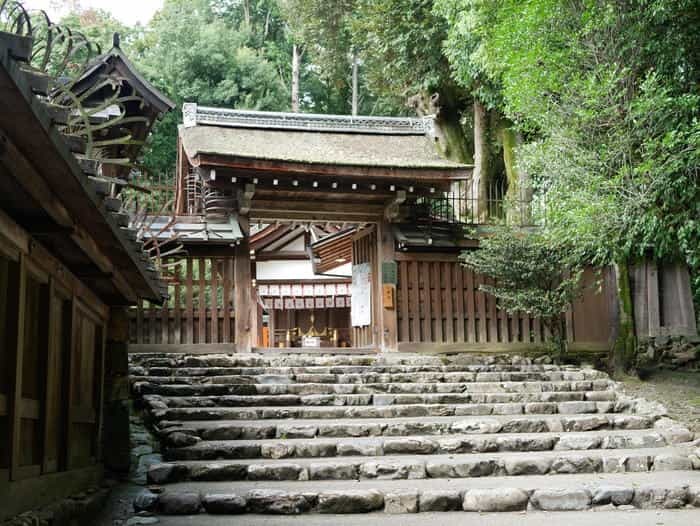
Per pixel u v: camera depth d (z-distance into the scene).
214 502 7.09
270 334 27.09
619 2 10.10
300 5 28.50
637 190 10.03
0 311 4.72
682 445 9.72
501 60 12.42
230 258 15.05
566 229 11.46
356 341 17.70
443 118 23.48
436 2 17.94
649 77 9.63
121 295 7.83
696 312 15.79
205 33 34.41
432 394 11.54
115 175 12.17
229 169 14.40
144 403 10.49
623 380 14.33
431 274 15.90
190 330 14.70
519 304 14.43
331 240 19.19
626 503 7.40
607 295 15.72
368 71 26.23
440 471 8.27
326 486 7.73
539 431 10.20
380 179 15.16
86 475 7.04
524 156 11.54
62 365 6.32
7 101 3.33
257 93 34.31
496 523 6.68
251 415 10.30
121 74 11.79
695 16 9.77
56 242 5.54
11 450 4.75
